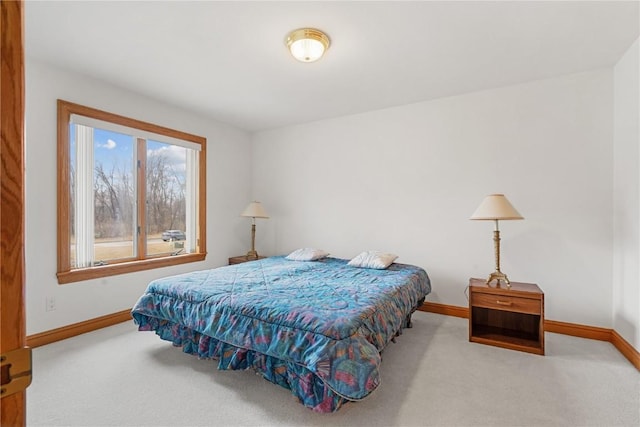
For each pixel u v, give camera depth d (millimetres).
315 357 1502
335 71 2709
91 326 2812
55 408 1672
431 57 2463
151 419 1599
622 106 2463
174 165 3697
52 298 2576
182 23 2023
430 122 3414
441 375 2045
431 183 3410
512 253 3002
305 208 4258
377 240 3730
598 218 2672
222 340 1879
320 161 4137
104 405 1705
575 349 2445
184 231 3822
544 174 2877
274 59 2502
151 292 2344
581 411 1667
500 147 3066
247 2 1820
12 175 503
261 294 2090
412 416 1628
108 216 3053
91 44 2275
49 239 2564
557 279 2818
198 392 1839
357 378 1465
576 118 2752
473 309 2734
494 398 1785
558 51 2373
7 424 500
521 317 2783
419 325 2986
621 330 2443
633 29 2080
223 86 3029
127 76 2805
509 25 2039
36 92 2498
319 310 1775
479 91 3150
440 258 3359
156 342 2555
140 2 1815
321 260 3609
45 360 2229
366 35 2154
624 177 2424
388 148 3660
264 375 1828
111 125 2977
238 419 1605
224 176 4266
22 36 509
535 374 2057
